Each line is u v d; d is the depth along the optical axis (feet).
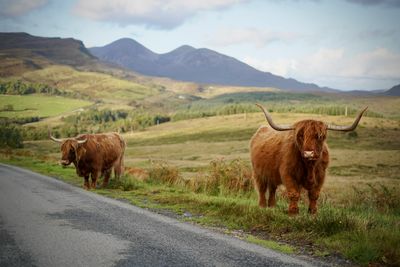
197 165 200.85
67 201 34.81
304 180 27.84
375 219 25.57
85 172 48.78
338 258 18.63
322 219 23.41
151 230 23.38
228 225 25.59
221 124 638.94
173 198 36.40
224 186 44.68
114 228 23.72
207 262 17.39
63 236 21.62
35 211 29.25
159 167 58.13
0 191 40.83
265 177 32.76
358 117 25.31
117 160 55.42
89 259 17.61
